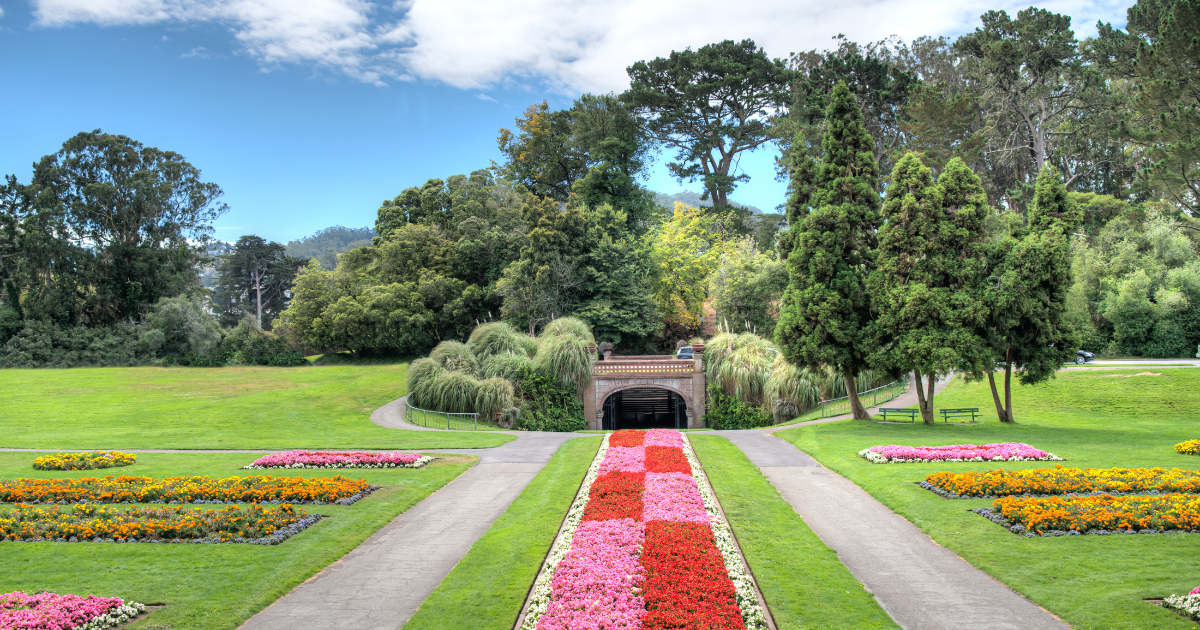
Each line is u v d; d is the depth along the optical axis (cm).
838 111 2745
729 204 7669
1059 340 2473
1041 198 2483
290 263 10231
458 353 3816
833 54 6725
